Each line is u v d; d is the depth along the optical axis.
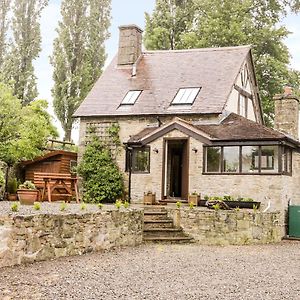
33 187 16.86
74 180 20.02
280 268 12.00
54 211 12.99
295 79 32.28
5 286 8.66
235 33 31.38
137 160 23.47
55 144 32.09
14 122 22.67
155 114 23.83
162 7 36.72
